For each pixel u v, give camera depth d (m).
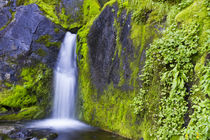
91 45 7.46
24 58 8.82
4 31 9.05
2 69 8.60
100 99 6.61
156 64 4.21
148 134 4.20
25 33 8.87
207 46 3.25
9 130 5.58
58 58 9.13
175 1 4.29
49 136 5.37
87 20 9.32
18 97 8.23
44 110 8.56
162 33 4.33
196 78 3.33
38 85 8.70
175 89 3.59
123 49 5.69
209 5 3.45
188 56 3.49
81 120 7.35
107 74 6.42
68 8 9.65
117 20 6.04
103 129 6.11
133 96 5.07
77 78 8.18
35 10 8.94
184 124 3.38
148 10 4.91
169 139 3.56
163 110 3.85
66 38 9.24
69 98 8.29
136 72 5.04
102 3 9.83
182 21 3.79
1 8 9.39
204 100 3.07
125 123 5.23
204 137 2.77
